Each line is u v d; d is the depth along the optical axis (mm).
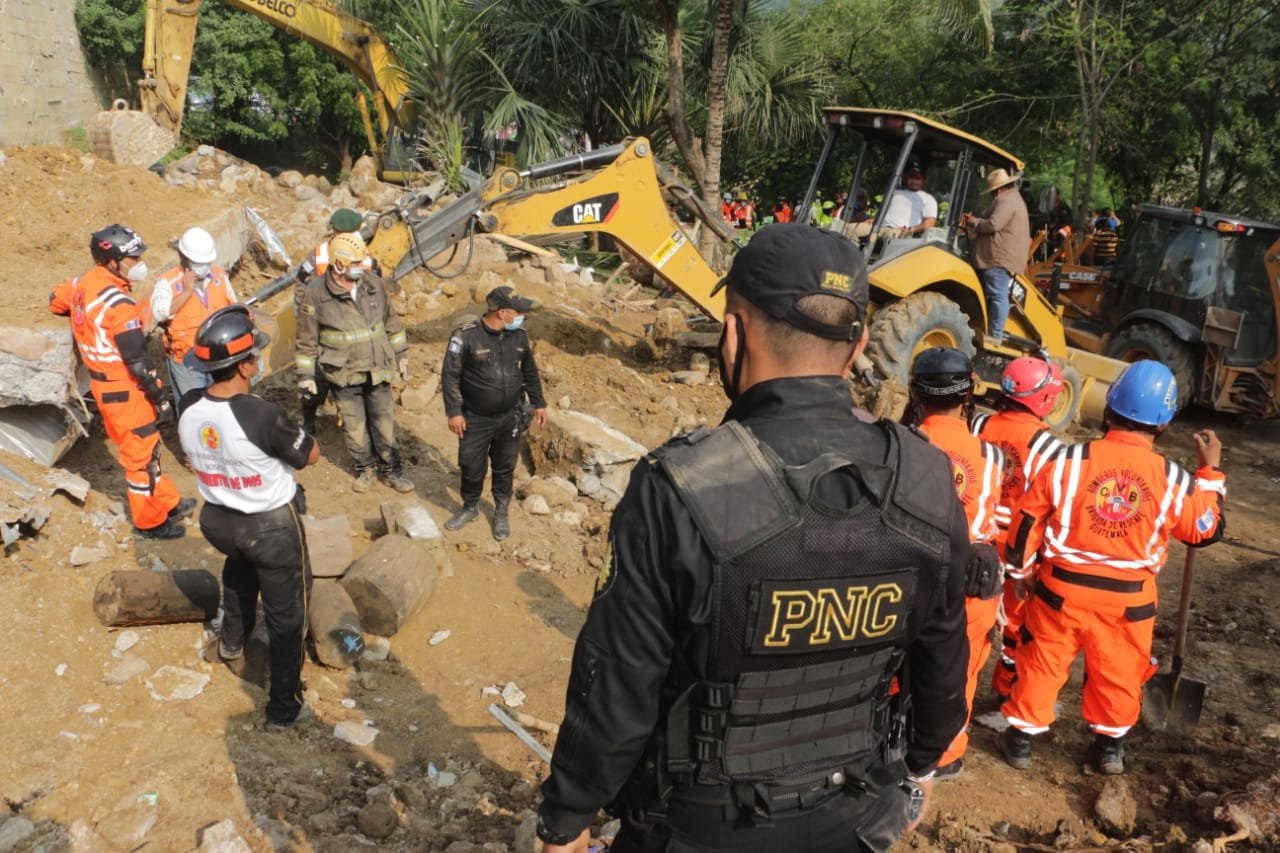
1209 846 3639
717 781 1691
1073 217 17875
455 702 4531
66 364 5352
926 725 1908
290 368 8023
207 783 3598
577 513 6648
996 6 20516
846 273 1687
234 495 3734
